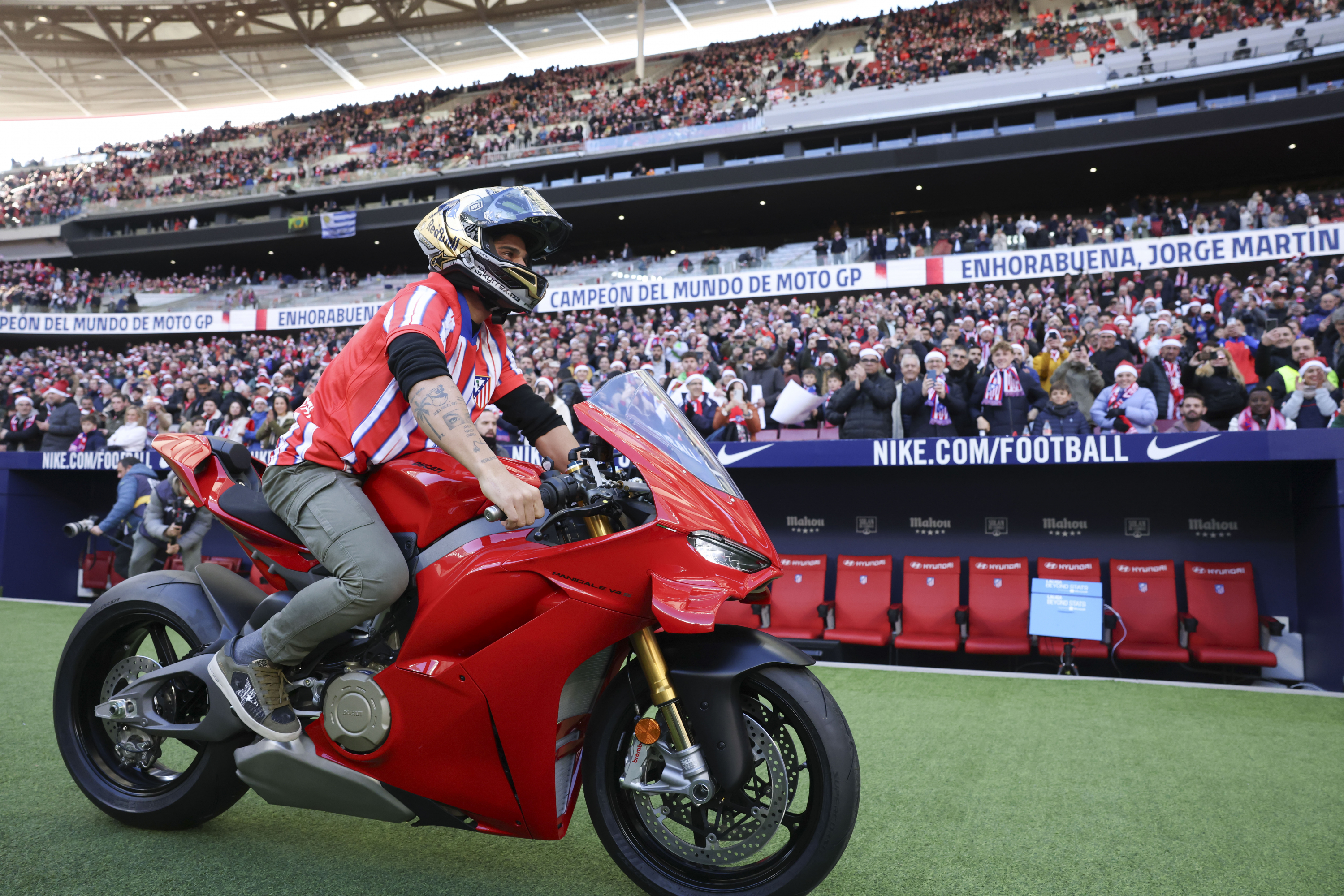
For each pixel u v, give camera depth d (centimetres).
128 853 205
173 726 211
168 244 3284
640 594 171
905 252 1972
